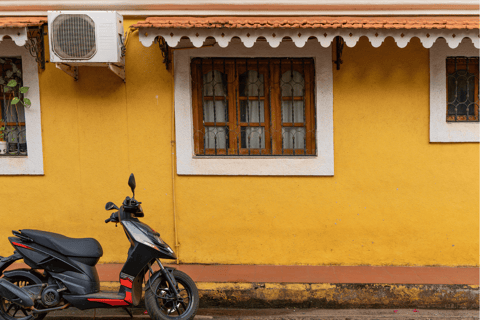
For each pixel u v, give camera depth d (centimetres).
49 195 482
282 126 479
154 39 404
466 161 464
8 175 480
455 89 464
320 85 460
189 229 479
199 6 466
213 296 409
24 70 468
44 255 340
